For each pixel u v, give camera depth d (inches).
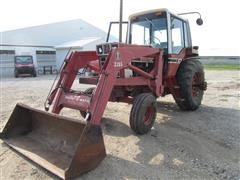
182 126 206.1
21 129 170.2
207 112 253.8
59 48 997.2
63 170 124.6
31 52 983.0
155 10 226.8
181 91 244.7
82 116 211.5
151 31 233.3
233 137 181.0
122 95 202.8
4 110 266.1
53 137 153.0
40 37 1005.2
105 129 197.3
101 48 176.9
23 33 958.4
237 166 139.4
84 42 943.7
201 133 189.0
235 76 658.2
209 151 157.6
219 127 203.6
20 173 131.6
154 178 127.6
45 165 130.2
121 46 170.7
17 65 805.9
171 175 130.4
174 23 235.8
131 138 177.5
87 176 126.9
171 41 225.5
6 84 550.9
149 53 194.4
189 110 258.7
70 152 138.9
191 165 140.4
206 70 906.1
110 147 162.4
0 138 164.4
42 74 964.6
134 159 146.9
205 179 126.8
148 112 186.5
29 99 335.6
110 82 156.2
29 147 152.6
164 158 148.5
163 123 214.4
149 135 183.6
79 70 197.0
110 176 128.1
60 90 177.5
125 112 248.1
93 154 126.4
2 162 142.9
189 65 247.0
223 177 128.6
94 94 149.5
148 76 199.2
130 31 247.3
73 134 141.7
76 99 162.7
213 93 371.2
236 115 241.6
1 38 905.5
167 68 221.9
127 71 185.8
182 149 160.2
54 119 152.8
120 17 331.0
